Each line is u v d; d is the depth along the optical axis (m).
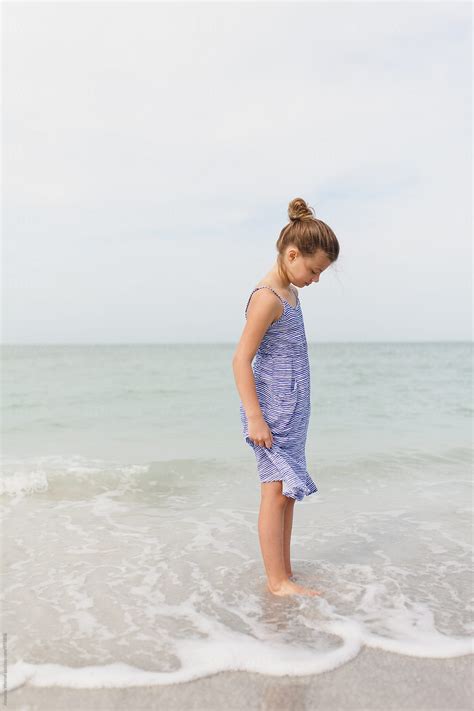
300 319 2.80
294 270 2.69
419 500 4.40
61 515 4.04
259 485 4.99
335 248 2.66
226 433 7.96
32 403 11.73
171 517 4.00
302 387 2.75
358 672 1.99
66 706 1.79
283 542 2.76
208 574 2.93
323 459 5.92
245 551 3.29
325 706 1.80
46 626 2.37
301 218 2.70
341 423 8.83
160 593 2.70
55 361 34.31
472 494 4.59
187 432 8.03
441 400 12.42
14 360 35.66
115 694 1.86
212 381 17.98
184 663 2.04
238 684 1.92
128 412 10.31
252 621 2.39
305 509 4.16
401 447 6.64
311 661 2.03
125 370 24.81
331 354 49.53
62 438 7.52
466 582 2.81
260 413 2.62
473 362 32.69
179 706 1.80
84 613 2.49
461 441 7.11
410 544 3.38
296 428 2.73
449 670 2.01
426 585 2.77
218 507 4.27
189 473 5.38
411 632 2.28
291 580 2.81
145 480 5.08
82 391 14.40
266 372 2.71
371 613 2.46
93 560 3.15
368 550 3.28
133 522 3.88
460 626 2.34
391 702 1.82
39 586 2.79
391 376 20.72
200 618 2.42
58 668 2.01
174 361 34.62
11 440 7.37
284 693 1.87
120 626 2.36
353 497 4.50
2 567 3.05
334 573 2.92
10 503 4.36
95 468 5.43
